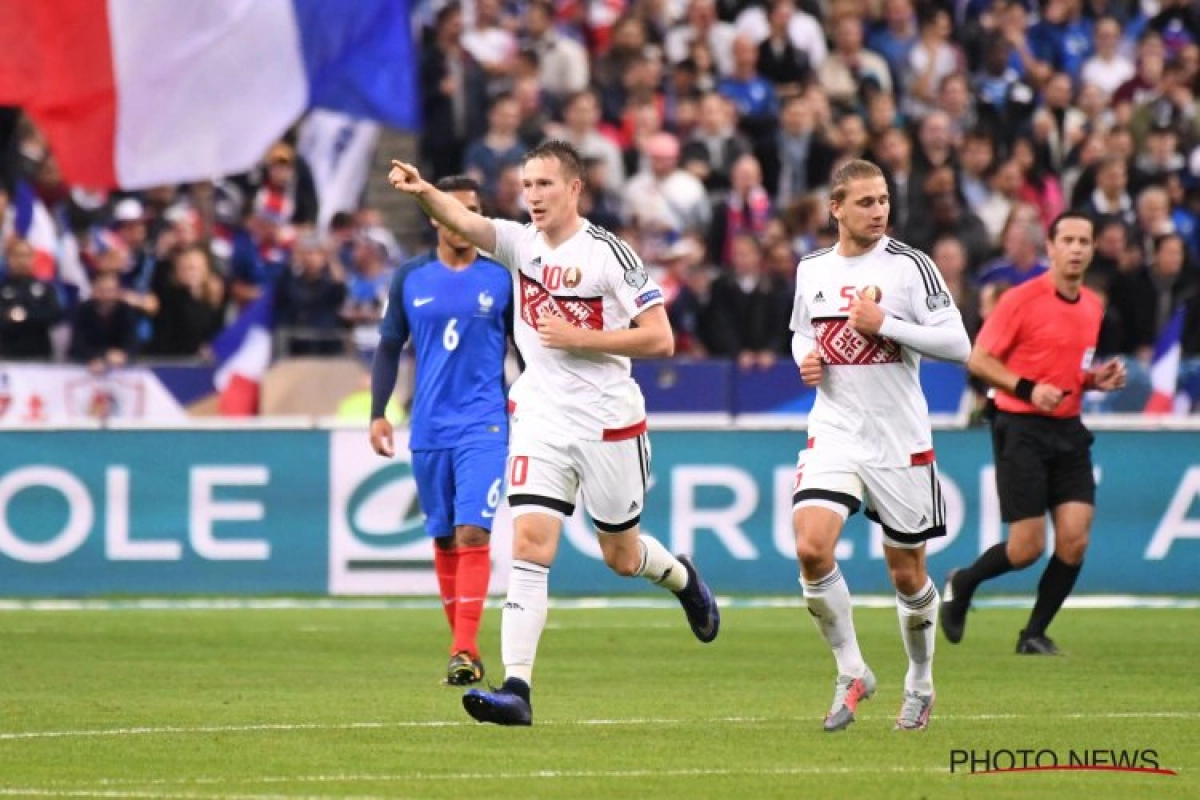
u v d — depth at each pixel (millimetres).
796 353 24438
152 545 43250
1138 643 36312
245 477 43344
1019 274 49688
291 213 57656
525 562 24531
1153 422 44281
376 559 43469
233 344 49844
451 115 59469
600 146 57812
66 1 45562
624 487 25188
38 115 45844
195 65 46219
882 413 23906
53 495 43125
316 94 47062
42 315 50781
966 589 34844
